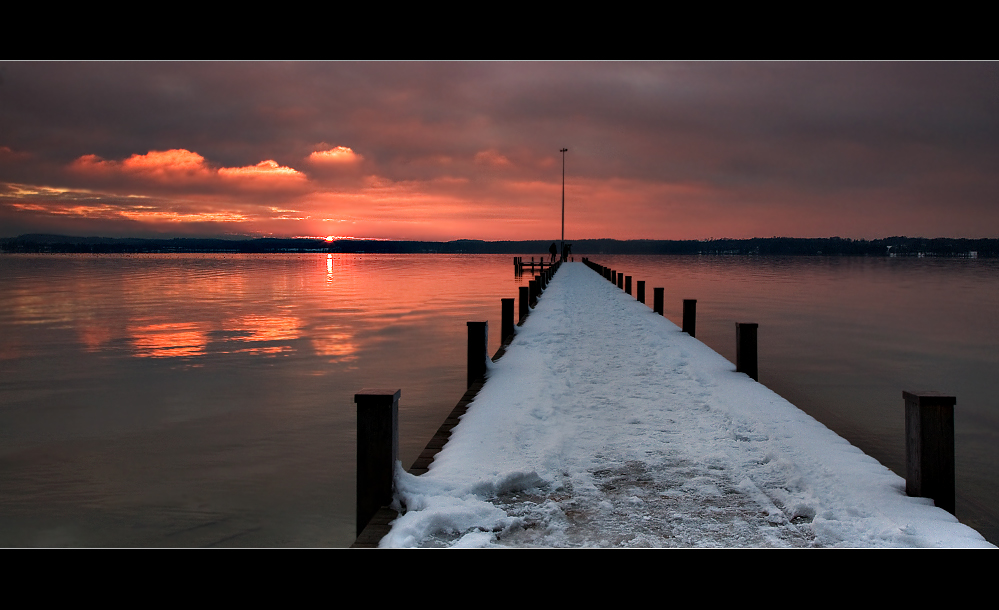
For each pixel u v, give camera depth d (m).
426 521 4.27
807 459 5.61
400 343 20.58
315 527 7.18
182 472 9.00
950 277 76.12
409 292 43.03
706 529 4.33
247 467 9.22
